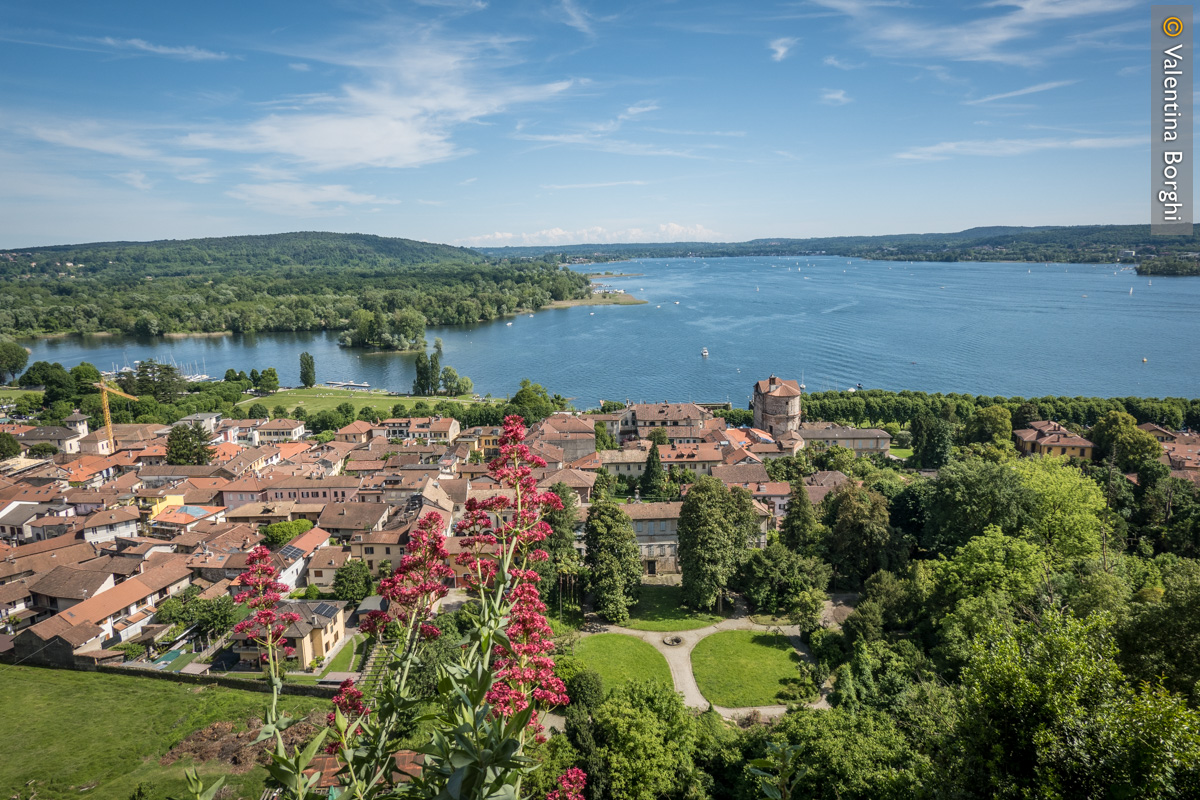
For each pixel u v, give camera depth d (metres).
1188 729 26.28
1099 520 82.81
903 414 185.88
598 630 84.94
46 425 176.38
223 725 66.25
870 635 70.12
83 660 77.25
